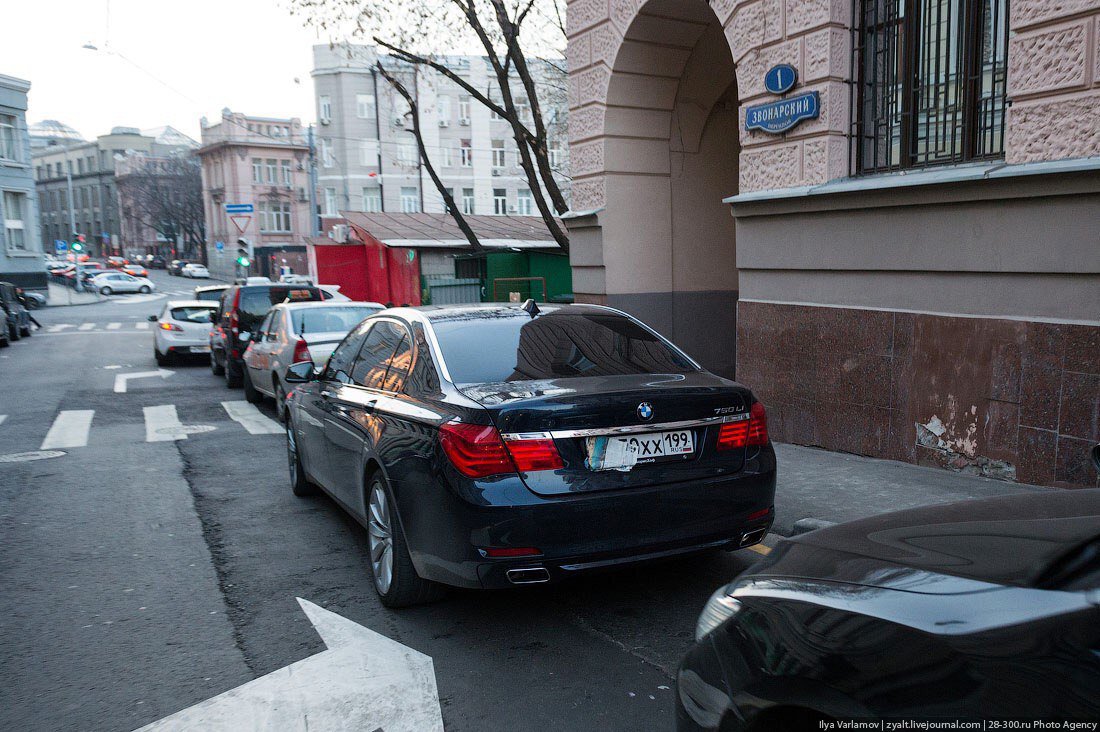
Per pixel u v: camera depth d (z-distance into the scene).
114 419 10.62
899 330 6.39
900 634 1.59
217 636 3.84
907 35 6.57
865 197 6.50
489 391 3.68
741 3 7.73
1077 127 5.18
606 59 9.88
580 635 3.72
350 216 28.16
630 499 3.46
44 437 9.38
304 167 79.25
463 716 3.03
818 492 5.66
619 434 3.51
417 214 29.28
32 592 4.48
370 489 4.34
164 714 3.12
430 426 3.65
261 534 5.47
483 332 4.33
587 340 4.39
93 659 3.63
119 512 6.11
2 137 43.47
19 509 6.25
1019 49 5.49
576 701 3.12
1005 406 5.65
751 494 3.74
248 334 13.48
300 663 3.52
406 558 3.91
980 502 2.25
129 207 97.62
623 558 3.49
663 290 10.68
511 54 14.20
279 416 10.37
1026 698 1.36
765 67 7.53
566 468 3.42
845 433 6.93
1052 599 1.51
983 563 1.74
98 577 4.70
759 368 7.79
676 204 10.66
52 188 121.06
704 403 3.69
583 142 10.45
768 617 1.89
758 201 7.52
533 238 26.16
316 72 56.88
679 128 10.54
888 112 6.84
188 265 82.00
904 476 5.98
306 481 6.34
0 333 23.38
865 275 6.70
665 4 9.05
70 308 45.69
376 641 3.72
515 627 3.83
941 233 6.00
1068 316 5.28
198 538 5.41
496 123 58.81
